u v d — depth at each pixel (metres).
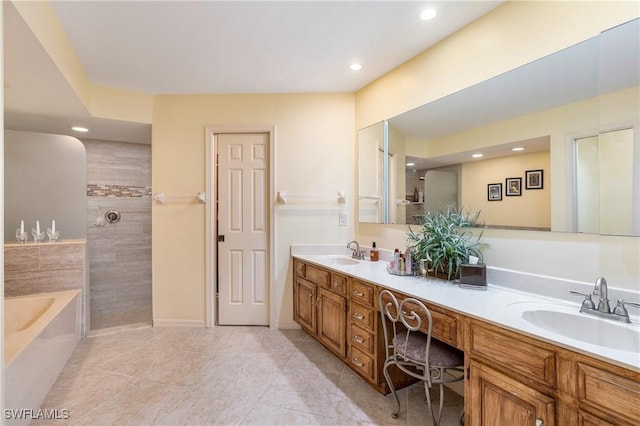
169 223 3.21
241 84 2.96
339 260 2.94
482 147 1.92
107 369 2.37
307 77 2.81
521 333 1.23
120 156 3.84
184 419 1.81
